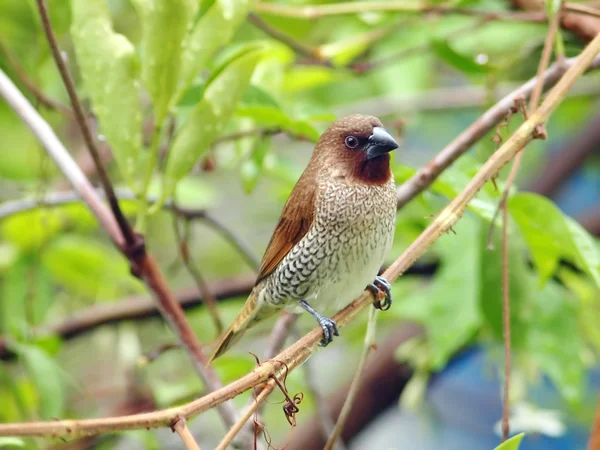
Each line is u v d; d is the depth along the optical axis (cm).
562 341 975
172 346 798
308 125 832
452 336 995
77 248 1205
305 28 1190
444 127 1505
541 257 817
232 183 1537
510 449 545
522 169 1441
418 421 1527
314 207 807
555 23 733
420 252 630
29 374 941
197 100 827
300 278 817
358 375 677
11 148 1284
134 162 730
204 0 799
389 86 1231
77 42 720
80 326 1187
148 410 1096
